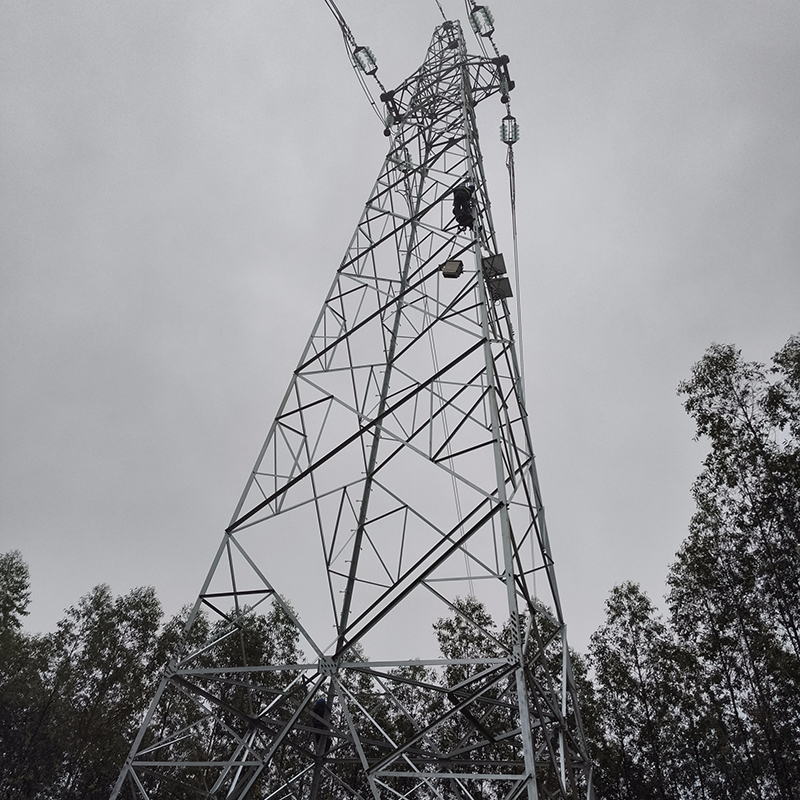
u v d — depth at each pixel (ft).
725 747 68.03
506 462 35.83
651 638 78.23
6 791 76.38
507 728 69.15
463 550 30.07
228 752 76.43
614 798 73.20
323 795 68.33
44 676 85.66
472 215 47.85
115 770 78.28
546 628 75.10
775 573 63.10
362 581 37.11
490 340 36.83
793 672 56.54
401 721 75.15
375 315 44.04
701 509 70.44
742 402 69.10
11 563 90.53
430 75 67.62
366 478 40.42
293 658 84.33
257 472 37.63
